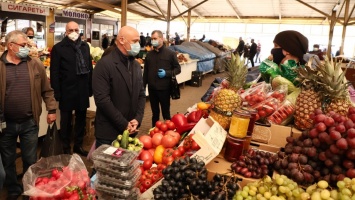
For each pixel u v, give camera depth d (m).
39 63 2.77
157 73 4.30
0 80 2.52
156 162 1.88
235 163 1.54
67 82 3.66
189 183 1.30
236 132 1.62
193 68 10.48
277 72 2.50
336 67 1.75
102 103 2.40
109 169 1.43
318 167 1.39
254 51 15.10
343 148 1.26
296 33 2.70
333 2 11.62
